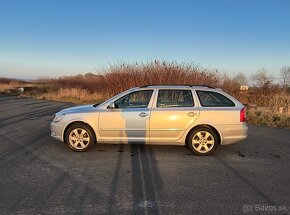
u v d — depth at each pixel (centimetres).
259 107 1748
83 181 520
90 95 2528
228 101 718
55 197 450
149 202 438
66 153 704
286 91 2062
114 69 2100
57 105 2042
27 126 1084
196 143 704
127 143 721
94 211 406
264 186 509
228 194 472
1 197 448
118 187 495
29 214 396
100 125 712
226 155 710
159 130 704
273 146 810
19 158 657
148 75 1886
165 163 636
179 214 402
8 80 5619
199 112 702
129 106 718
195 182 524
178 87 726
